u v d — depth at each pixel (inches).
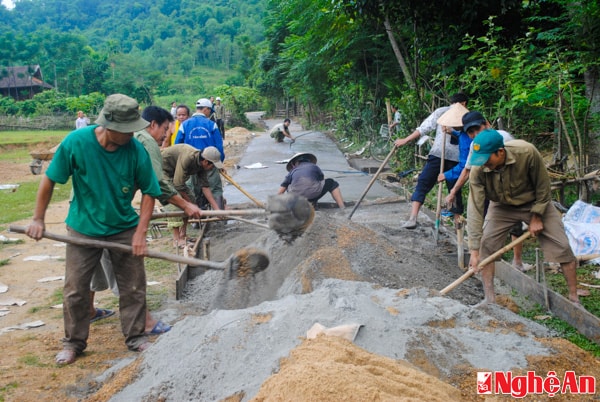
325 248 210.4
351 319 143.8
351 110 821.9
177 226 288.7
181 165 282.2
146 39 5354.3
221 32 5017.2
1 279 260.7
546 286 202.7
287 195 201.0
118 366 161.8
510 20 402.3
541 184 187.3
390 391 111.2
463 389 129.6
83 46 3201.3
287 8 745.6
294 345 136.0
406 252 241.3
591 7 301.4
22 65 3171.8
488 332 153.0
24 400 147.9
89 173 169.0
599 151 328.2
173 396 134.2
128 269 178.1
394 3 431.5
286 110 2031.3
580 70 315.0
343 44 657.0
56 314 215.8
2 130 1637.6
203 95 3078.2
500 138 181.6
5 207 443.8
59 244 326.0
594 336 173.3
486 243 201.3
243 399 121.7
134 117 165.8
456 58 416.2
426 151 457.1
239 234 307.7
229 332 145.4
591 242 239.6
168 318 204.2
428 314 154.9
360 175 517.3
